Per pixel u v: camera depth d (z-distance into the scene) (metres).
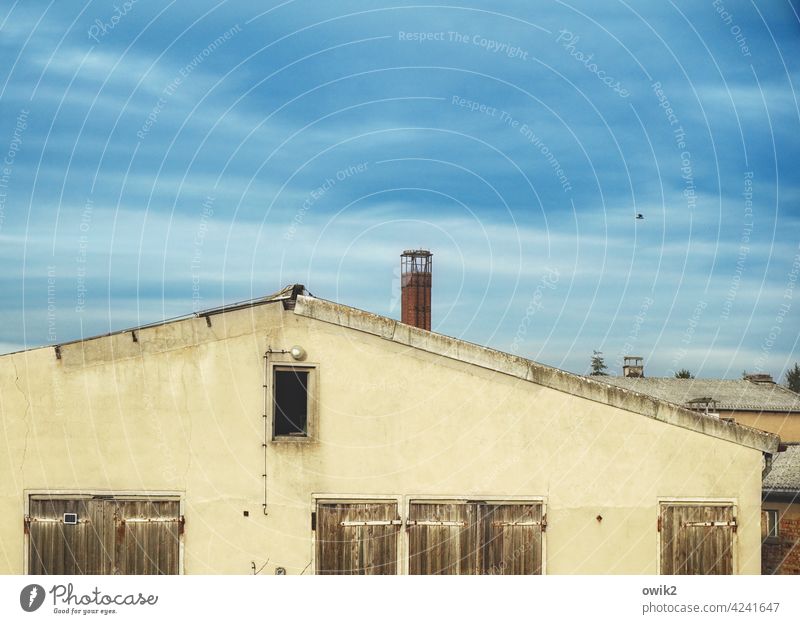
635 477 17.05
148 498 15.91
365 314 16.64
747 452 17.42
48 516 15.73
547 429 16.92
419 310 25.02
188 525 15.95
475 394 16.83
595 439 17.02
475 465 16.72
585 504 16.88
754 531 17.31
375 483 16.44
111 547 15.78
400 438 16.58
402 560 16.38
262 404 16.30
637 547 16.91
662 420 17.23
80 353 16.00
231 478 16.12
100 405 15.97
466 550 16.52
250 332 16.38
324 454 16.38
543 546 16.69
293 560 16.11
